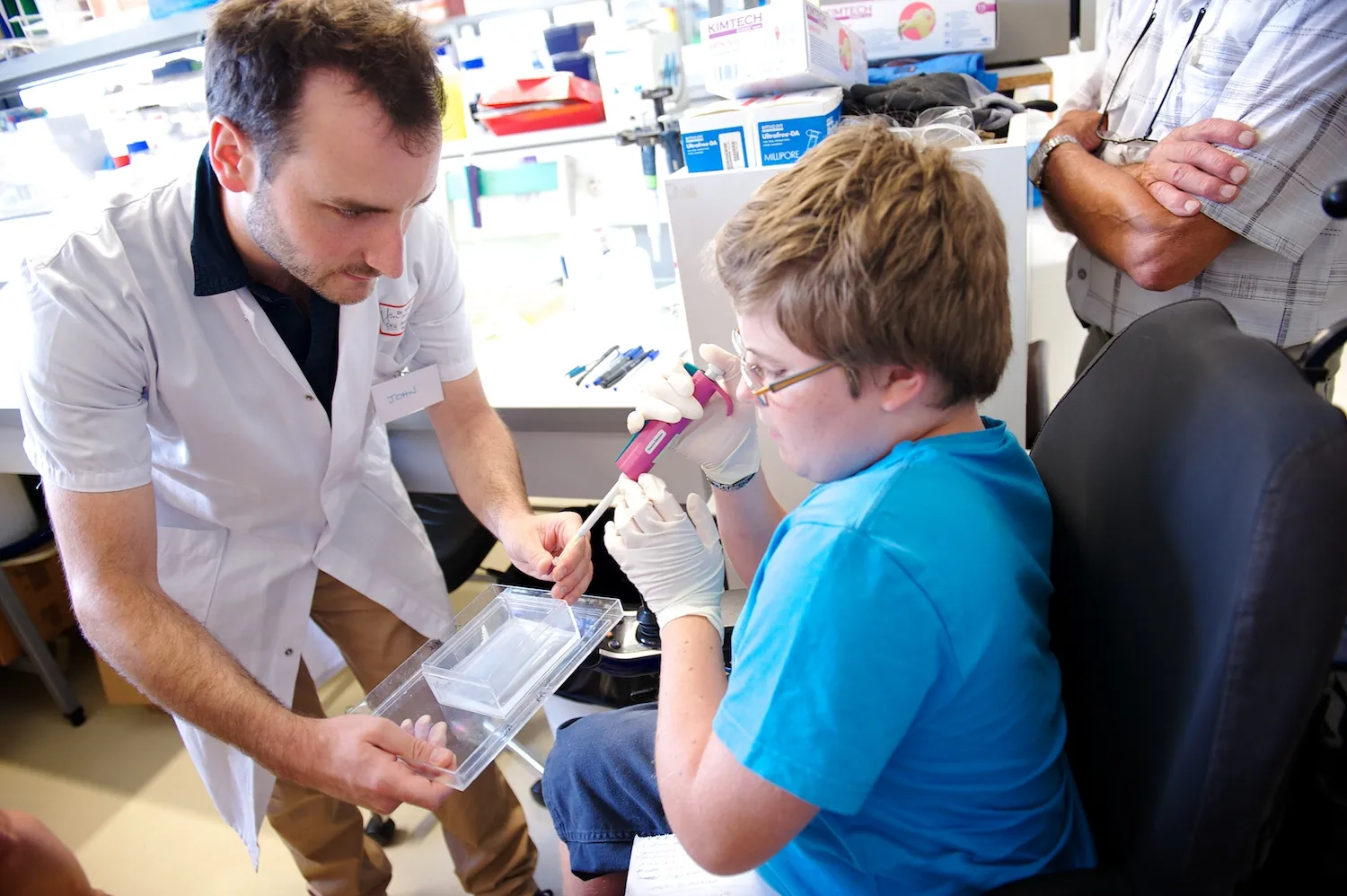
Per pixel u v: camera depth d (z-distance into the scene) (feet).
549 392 4.68
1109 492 2.37
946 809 2.20
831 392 2.13
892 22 5.35
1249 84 3.62
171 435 3.70
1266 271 3.91
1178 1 4.13
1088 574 2.45
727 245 2.14
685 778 2.21
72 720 6.87
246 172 2.90
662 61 5.58
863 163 1.99
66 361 3.08
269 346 3.53
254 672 4.12
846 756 1.88
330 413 3.89
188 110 6.79
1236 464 1.81
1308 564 1.66
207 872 5.49
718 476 3.19
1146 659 2.10
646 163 5.85
